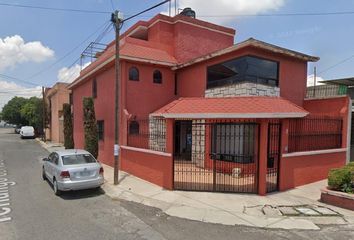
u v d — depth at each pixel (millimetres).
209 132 12117
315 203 8016
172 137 9633
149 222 6742
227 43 18453
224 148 11594
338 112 12180
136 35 18562
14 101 57938
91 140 13641
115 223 6688
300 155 9906
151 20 17141
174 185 9812
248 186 9664
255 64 11711
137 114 13930
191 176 10938
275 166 9375
